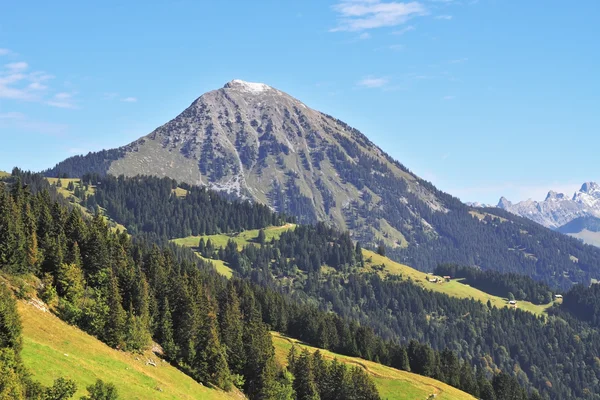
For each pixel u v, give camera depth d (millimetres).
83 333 116625
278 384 143375
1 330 86812
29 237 137500
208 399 122562
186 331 140500
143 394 100188
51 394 78062
